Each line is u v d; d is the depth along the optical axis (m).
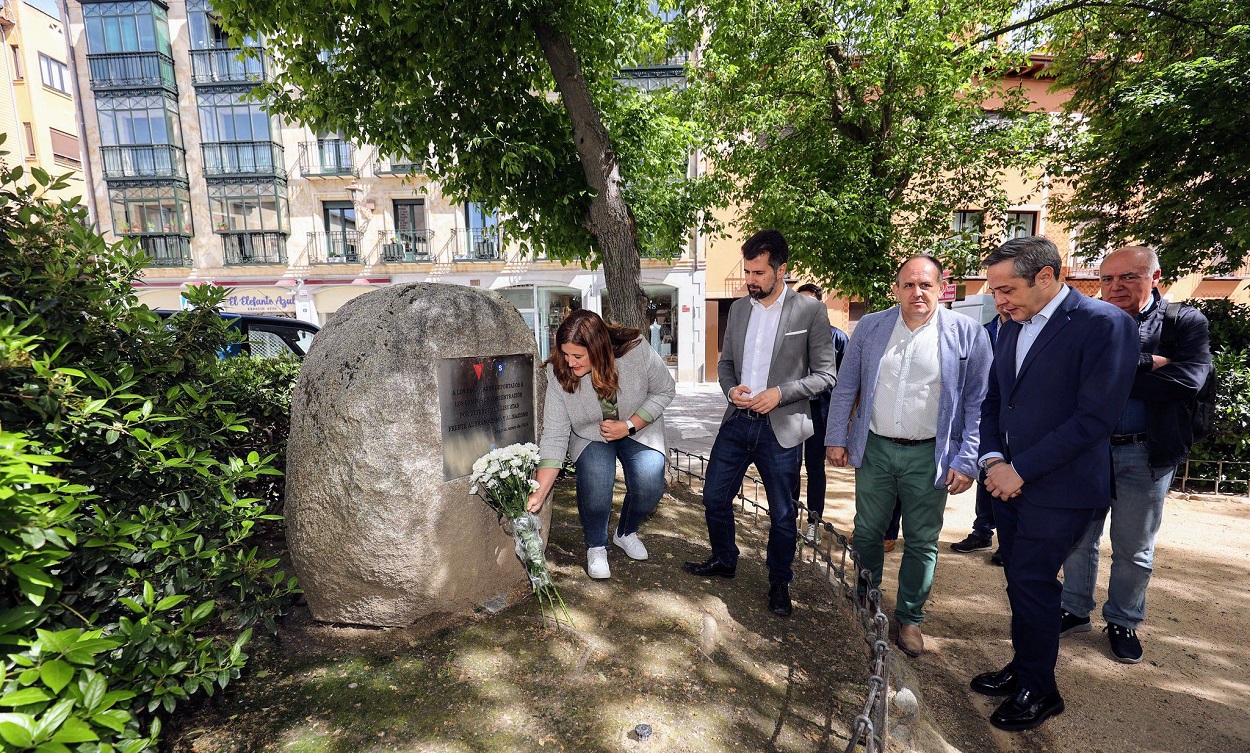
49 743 1.08
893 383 2.55
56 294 1.87
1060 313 2.13
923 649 2.73
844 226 6.95
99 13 17.02
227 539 2.07
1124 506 2.61
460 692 2.04
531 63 5.44
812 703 2.14
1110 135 7.81
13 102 19.03
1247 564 3.73
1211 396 2.55
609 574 2.88
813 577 3.22
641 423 2.75
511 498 2.36
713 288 16.95
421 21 4.32
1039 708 2.21
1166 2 8.09
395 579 2.28
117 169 17.77
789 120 8.28
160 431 2.06
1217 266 8.52
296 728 1.86
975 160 7.25
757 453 2.71
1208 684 2.48
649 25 6.66
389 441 2.21
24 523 1.23
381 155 5.59
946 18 6.88
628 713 1.97
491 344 2.55
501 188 5.30
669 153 7.33
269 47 4.96
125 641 1.47
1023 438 2.21
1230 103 6.61
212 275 18.33
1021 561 2.20
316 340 2.45
